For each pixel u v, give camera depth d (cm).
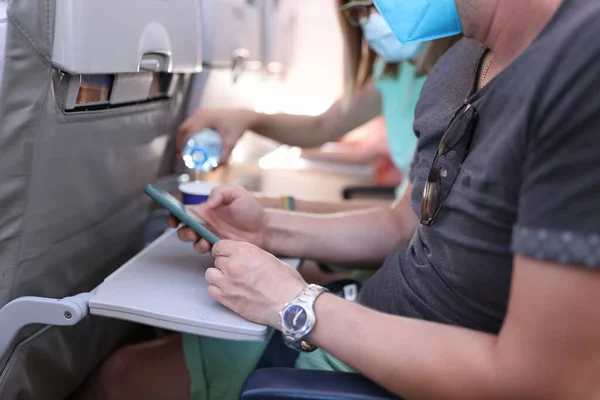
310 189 246
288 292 82
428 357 72
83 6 80
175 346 115
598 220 60
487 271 78
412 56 145
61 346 102
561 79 64
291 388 75
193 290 93
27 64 77
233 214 118
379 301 104
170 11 111
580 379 64
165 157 141
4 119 78
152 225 139
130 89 104
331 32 256
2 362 89
